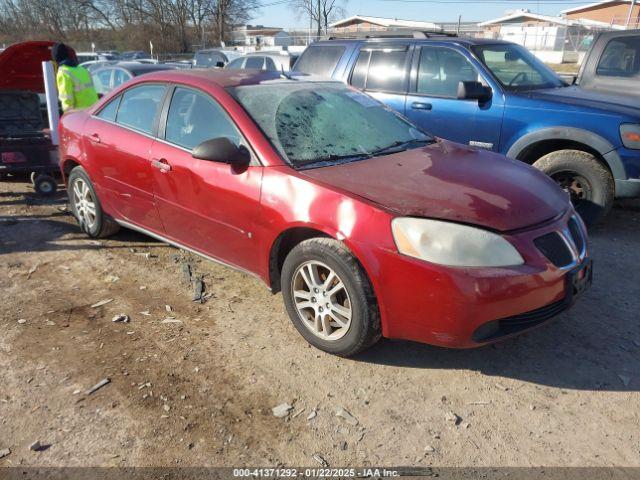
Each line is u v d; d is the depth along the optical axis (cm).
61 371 318
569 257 309
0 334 356
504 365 326
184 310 389
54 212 610
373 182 325
